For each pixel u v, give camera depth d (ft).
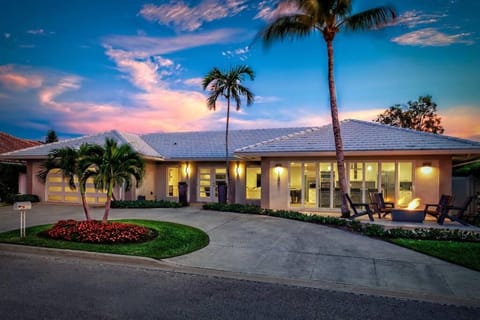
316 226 33.24
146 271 19.08
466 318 12.87
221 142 63.67
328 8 35.86
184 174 60.70
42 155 54.13
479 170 42.96
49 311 13.12
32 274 18.22
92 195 54.65
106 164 27.76
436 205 36.01
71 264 20.39
